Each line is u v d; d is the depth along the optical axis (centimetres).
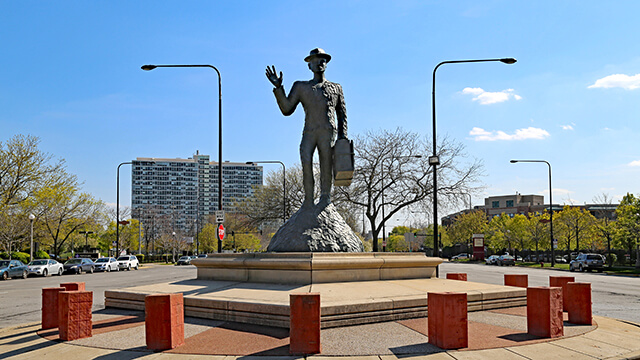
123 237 7669
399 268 1180
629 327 864
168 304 686
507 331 780
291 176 4466
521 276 1205
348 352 646
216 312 873
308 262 1028
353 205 3359
